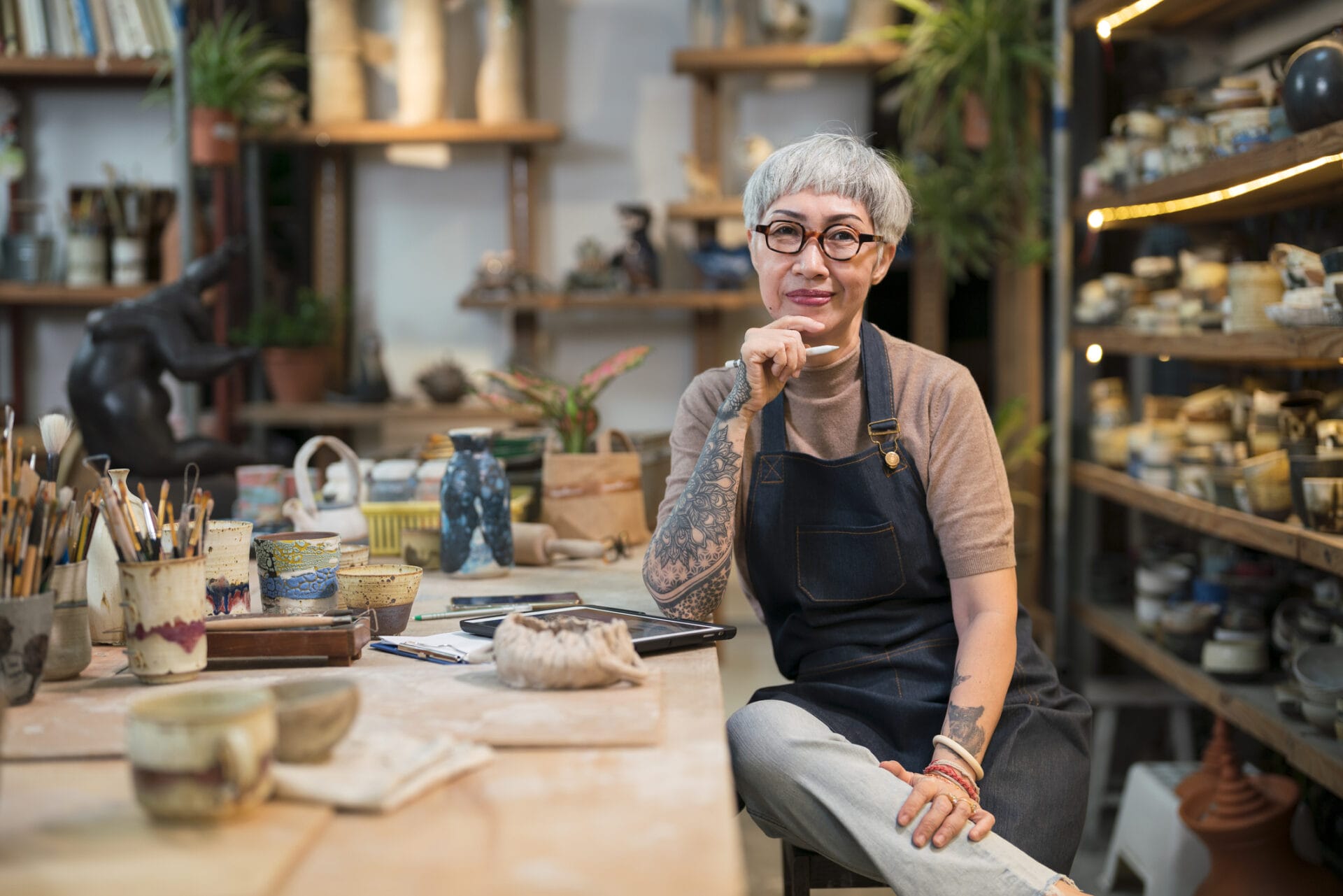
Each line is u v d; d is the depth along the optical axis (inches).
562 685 51.3
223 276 112.4
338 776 39.2
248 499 90.5
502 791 39.9
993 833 59.0
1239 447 115.1
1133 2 133.6
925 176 172.2
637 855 34.6
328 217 201.3
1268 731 96.0
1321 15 113.7
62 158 201.2
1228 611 112.0
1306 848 105.6
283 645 56.1
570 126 203.0
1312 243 116.0
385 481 93.7
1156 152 126.1
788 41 189.8
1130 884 114.2
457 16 203.2
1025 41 163.5
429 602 71.9
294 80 202.2
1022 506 169.3
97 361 103.0
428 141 193.2
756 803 64.0
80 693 51.5
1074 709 69.0
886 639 69.1
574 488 88.7
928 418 68.5
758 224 69.2
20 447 50.7
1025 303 171.6
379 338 196.7
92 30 184.2
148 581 51.9
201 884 32.2
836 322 68.1
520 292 192.9
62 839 35.4
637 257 191.5
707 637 61.1
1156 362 152.9
